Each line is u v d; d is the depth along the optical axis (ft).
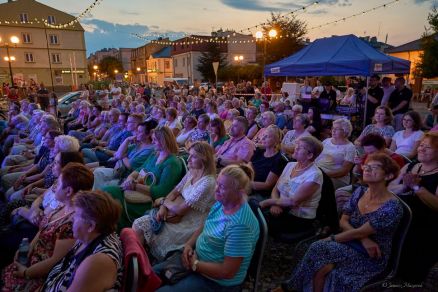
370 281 7.04
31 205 10.59
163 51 168.04
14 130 24.72
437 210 7.99
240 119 13.85
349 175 12.76
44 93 54.65
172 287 6.67
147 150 13.56
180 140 18.56
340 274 7.17
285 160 11.16
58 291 5.49
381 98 24.09
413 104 67.15
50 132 13.34
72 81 126.41
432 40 72.33
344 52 23.48
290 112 24.03
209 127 16.92
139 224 8.91
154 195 10.30
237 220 6.62
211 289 6.73
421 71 75.31
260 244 7.00
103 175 13.19
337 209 10.28
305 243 9.11
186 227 8.71
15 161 16.49
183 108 29.73
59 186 7.58
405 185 8.74
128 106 31.50
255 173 11.95
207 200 8.64
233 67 106.63
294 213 9.46
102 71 216.13
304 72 24.86
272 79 65.46
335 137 12.86
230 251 6.51
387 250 7.14
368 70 21.25
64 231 6.81
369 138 10.72
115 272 5.20
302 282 7.73
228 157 13.78
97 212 5.48
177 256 7.67
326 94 31.48
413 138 13.35
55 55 122.01
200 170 8.93
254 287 7.22
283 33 72.33
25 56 116.88
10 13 112.16
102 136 22.99
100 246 5.37
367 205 7.66
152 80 169.89
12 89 59.11
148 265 5.54
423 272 7.82
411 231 8.01
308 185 9.16
